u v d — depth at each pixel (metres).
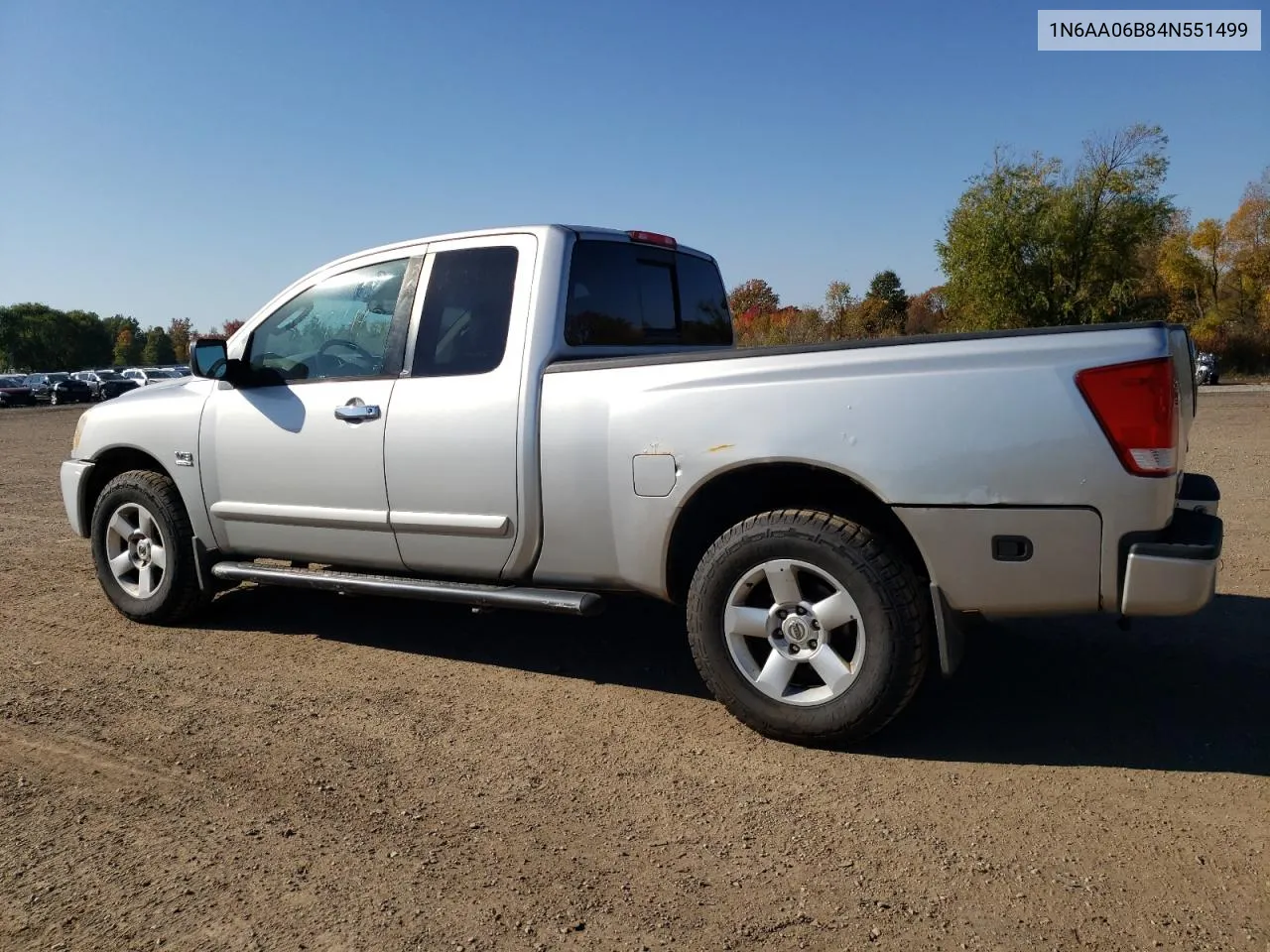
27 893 2.69
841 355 3.42
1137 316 38.09
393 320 4.49
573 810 3.13
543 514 4.00
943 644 3.33
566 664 4.60
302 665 4.64
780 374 3.50
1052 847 2.84
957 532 3.25
